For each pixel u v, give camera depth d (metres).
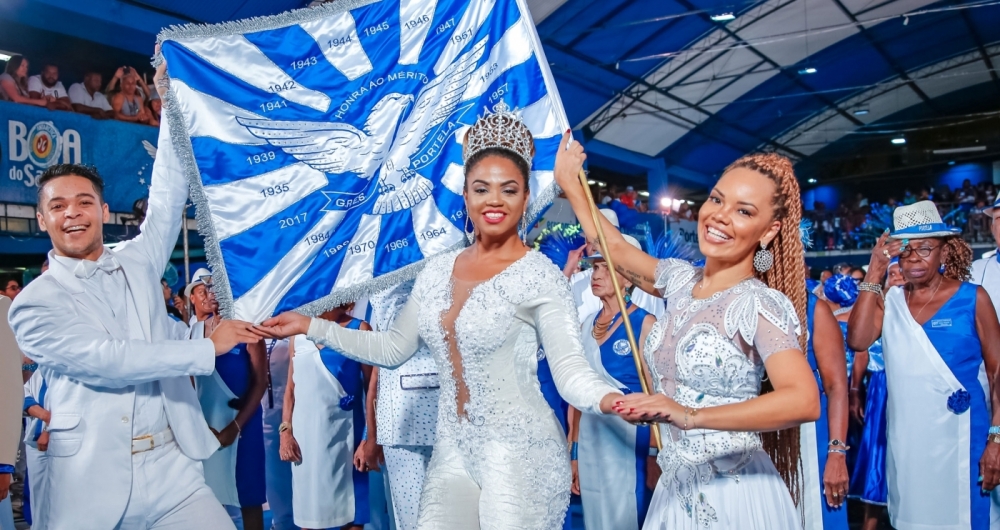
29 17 9.81
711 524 2.26
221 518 2.95
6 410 2.84
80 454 2.78
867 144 31.95
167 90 3.15
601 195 20.30
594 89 20.72
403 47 3.27
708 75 22.19
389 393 3.78
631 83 21.09
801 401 2.00
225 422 4.56
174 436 2.97
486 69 3.26
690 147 26.59
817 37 21.69
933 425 4.03
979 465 3.93
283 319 2.87
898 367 4.15
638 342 3.99
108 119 10.02
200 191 3.12
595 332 4.12
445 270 2.61
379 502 5.07
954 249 4.28
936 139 31.48
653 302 4.72
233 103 3.17
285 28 3.22
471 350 2.43
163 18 10.88
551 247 5.58
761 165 2.31
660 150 25.80
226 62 3.18
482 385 2.45
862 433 5.11
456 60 3.27
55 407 2.83
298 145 3.20
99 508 2.75
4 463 2.82
